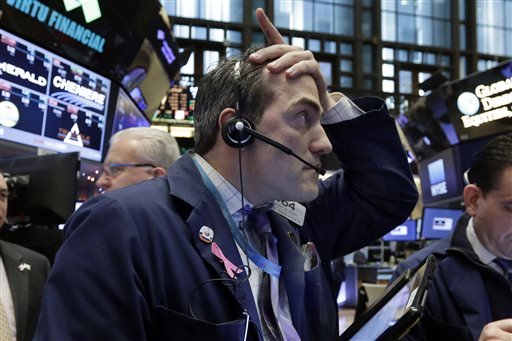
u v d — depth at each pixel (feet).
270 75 2.61
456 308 3.97
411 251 25.39
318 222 3.45
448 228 19.13
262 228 2.84
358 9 51.31
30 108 9.86
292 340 2.62
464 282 3.98
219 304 2.37
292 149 2.57
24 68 9.62
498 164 3.85
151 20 13.74
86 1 10.74
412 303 2.23
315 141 2.64
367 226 3.47
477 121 22.90
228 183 2.71
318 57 50.19
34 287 5.90
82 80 11.46
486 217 3.95
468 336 3.78
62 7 10.18
